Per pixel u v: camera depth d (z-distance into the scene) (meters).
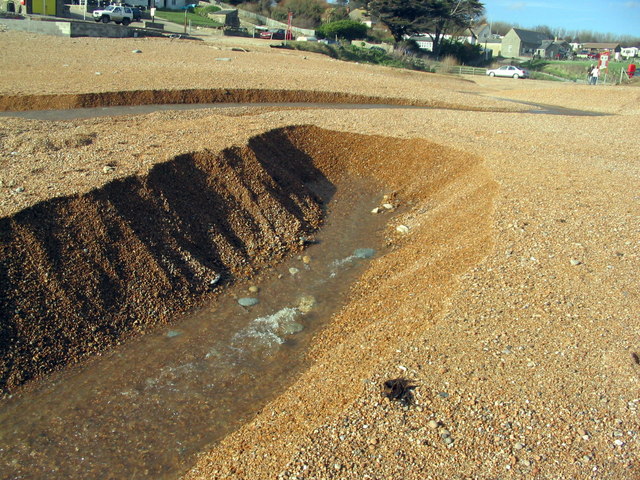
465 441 5.31
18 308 7.33
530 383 5.98
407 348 6.72
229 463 5.55
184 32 43.97
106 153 11.12
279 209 11.76
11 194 8.52
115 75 20.73
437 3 58.28
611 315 7.14
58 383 6.98
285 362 7.58
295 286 9.67
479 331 6.94
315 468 5.10
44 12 41.34
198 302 8.93
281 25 63.28
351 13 79.12
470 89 32.75
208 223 10.39
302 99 20.98
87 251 8.32
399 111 19.88
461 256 9.34
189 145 11.97
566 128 18.98
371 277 9.86
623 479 4.89
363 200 13.67
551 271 8.30
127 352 7.65
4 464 5.80
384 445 5.31
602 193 11.51
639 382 5.96
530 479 4.91
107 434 6.25
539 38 89.19
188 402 6.78
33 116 15.06
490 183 12.13
